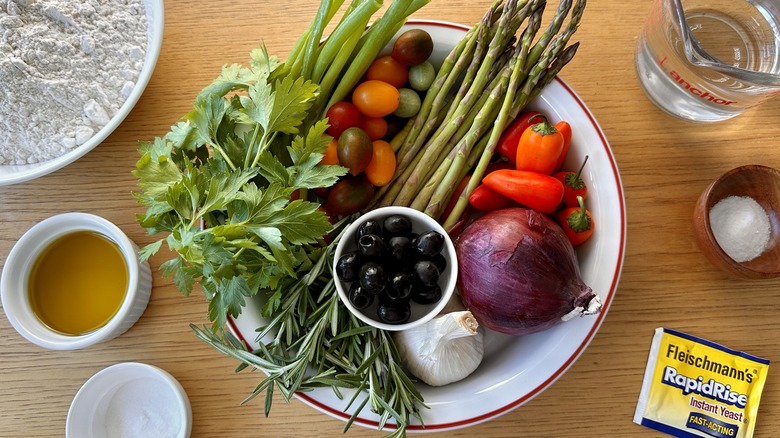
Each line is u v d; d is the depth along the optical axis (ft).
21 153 2.94
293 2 3.14
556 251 2.44
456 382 2.66
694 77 2.72
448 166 2.78
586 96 3.06
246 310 2.52
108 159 3.05
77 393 2.73
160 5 2.79
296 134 2.64
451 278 2.45
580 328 2.50
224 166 2.34
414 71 2.81
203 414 2.86
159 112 3.08
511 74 2.72
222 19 3.14
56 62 2.85
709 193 2.75
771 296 2.86
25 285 2.82
